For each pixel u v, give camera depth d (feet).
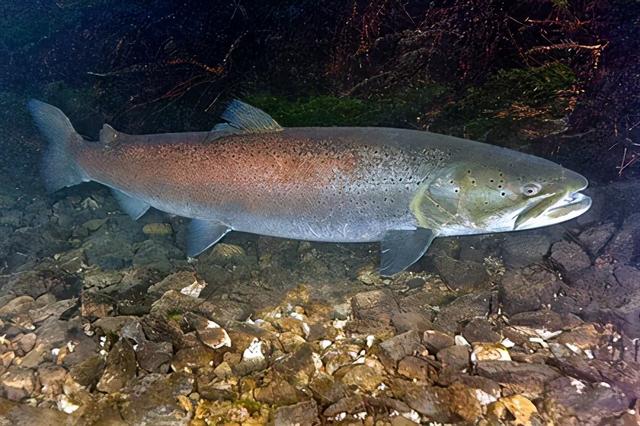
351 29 3.36
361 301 2.38
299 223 2.56
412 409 1.70
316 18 3.41
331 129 2.51
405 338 2.03
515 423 1.64
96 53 4.03
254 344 2.06
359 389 1.81
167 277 2.69
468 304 2.34
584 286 2.53
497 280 2.69
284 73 3.59
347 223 2.49
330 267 2.94
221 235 2.73
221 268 2.89
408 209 2.38
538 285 2.37
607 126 3.21
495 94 3.24
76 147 2.97
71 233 3.56
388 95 3.38
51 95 4.22
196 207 2.71
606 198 3.24
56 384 1.86
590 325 2.16
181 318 2.28
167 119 4.09
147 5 3.76
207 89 3.81
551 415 1.67
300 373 1.90
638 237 2.79
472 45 3.17
